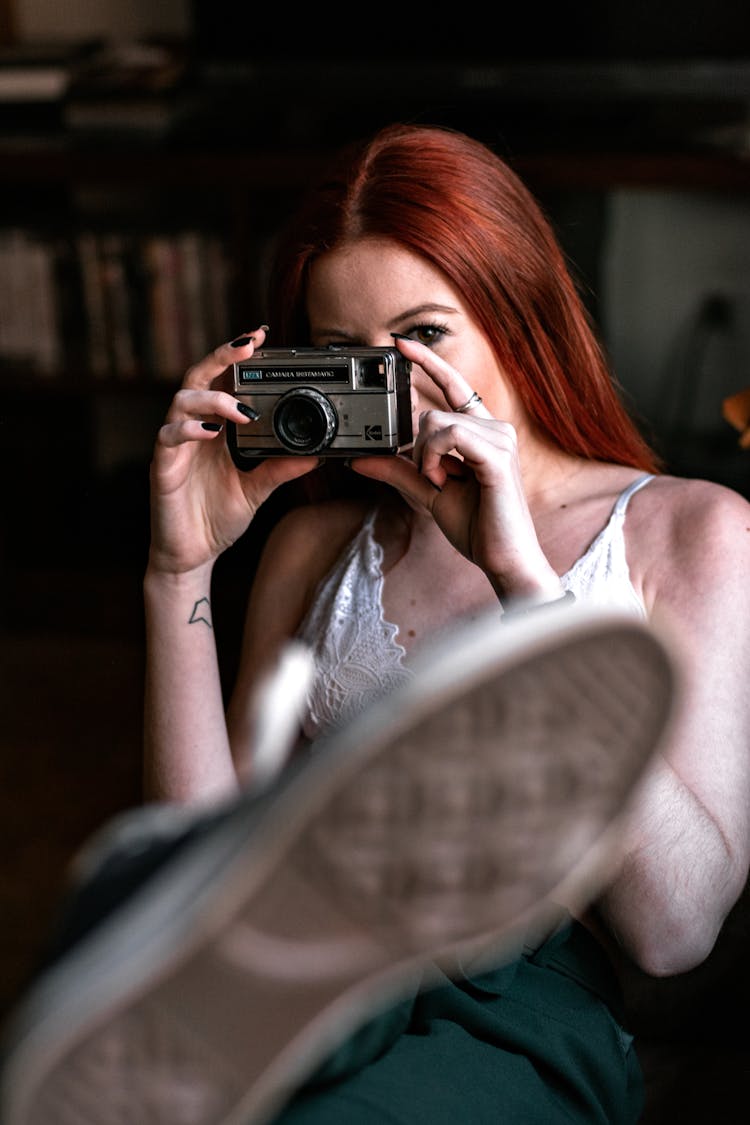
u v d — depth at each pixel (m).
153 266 2.78
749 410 1.46
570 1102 1.03
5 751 2.52
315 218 1.23
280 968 0.50
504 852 0.51
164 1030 0.49
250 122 2.84
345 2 2.67
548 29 2.61
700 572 1.18
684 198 2.84
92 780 2.41
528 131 2.67
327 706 1.29
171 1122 0.53
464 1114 0.95
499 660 0.45
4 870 2.17
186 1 2.94
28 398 2.95
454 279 1.19
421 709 0.45
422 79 2.69
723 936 1.23
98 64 2.77
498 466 1.05
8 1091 0.46
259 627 1.42
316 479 1.41
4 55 2.82
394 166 1.21
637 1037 1.26
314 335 1.25
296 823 0.45
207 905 0.45
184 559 1.23
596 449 1.31
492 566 1.06
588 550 1.22
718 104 2.61
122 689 2.73
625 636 0.47
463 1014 1.02
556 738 0.49
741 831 1.10
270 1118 0.89
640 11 2.57
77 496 3.05
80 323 2.86
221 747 1.25
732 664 1.14
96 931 0.53
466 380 1.22
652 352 2.96
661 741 0.51
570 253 2.73
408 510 1.33
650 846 1.03
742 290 2.88
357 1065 0.95
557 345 1.27
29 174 2.69
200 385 1.19
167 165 2.64
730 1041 1.25
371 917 0.51
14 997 1.84
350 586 1.32
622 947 1.08
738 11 2.53
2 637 2.97
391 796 0.47
